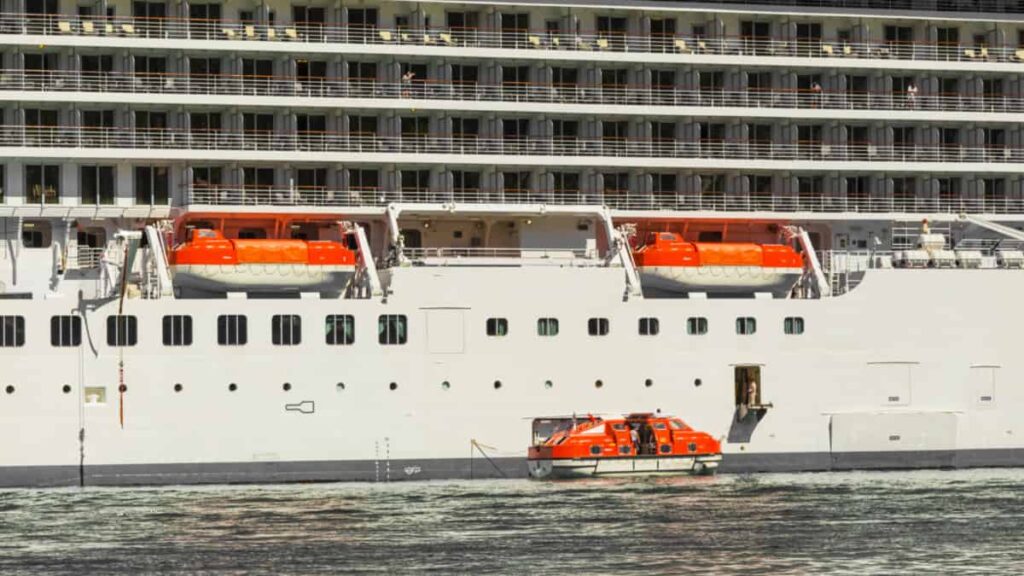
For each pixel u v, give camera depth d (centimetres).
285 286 15462
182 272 15225
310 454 15175
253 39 16012
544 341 15662
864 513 13562
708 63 16850
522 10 16700
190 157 15800
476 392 15525
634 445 15475
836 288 16512
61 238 15850
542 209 16050
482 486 15000
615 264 15950
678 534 12644
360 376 15288
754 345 16038
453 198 16425
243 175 16038
